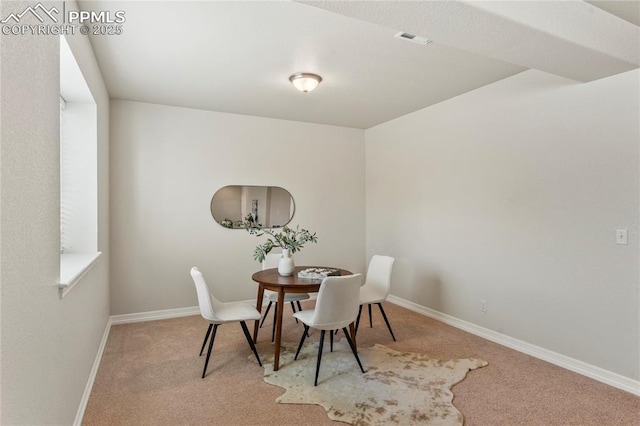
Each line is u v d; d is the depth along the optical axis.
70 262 2.32
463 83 3.49
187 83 3.49
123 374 2.72
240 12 2.23
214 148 4.46
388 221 4.97
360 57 2.90
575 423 2.12
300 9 2.21
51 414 1.49
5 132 1.01
